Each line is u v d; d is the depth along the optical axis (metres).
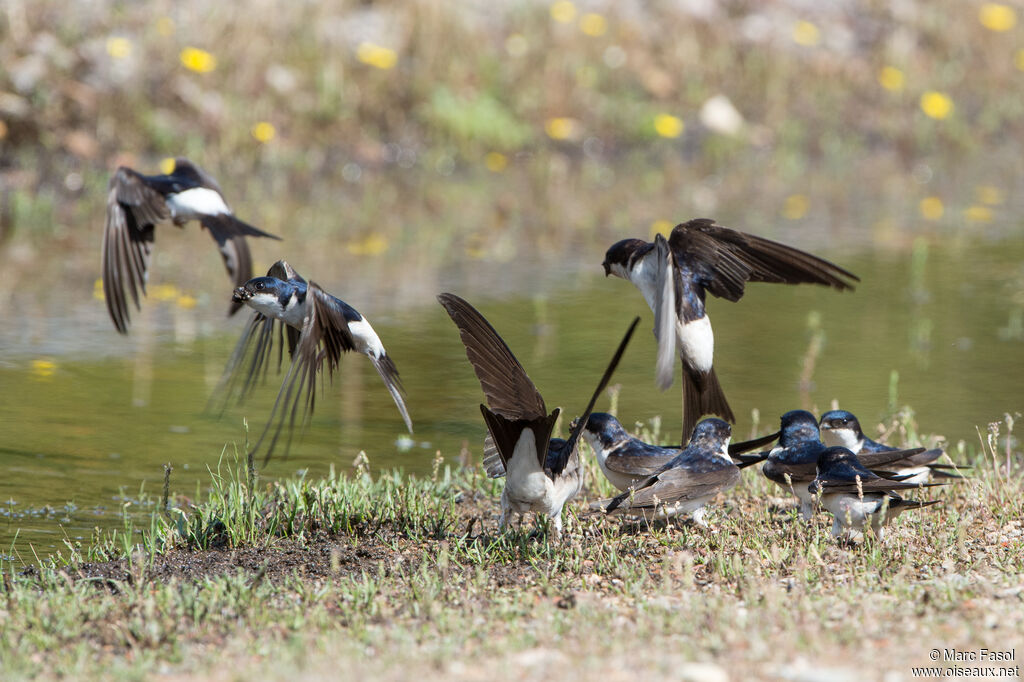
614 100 29.17
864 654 6.96
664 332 8.75
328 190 24.08
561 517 10.00
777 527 9.90
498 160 26.83
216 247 20.81
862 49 34.03
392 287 18.23
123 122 23.69
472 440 12.78
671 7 32.72
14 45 23.20
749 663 6.84
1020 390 14.32
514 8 30.53
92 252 19.52
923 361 15.49
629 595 8.24
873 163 29.17
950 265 20.39
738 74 31.38
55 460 11.70
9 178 22.02
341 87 26.42
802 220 23.28
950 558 8.97
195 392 13.93
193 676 6.87
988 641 7.14
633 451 10.32
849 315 17.72
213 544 9.53
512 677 6.65
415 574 8.58
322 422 13.23
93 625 7.70
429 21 28.47
